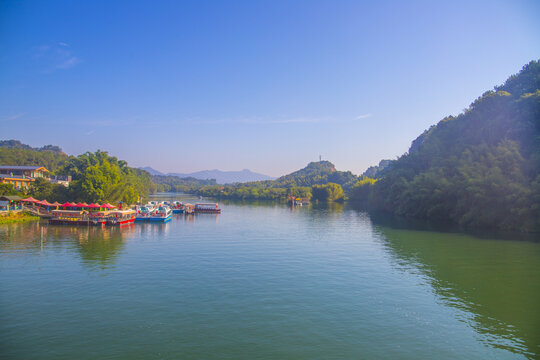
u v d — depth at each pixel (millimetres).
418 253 54250
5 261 47406
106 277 40156
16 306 31141
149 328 26875
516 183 76375
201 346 24109
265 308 30984
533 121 91312
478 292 35500
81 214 93938
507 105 104125
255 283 38250
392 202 138000
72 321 28047
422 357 22906
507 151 83625
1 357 22375
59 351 23281
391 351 23625
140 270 43438
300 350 23625
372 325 27641
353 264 47031
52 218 87688
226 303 32156
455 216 94062
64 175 157250
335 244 62938
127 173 183625
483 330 26891
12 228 79062
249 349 23719
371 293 35125
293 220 111062
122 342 24609
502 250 56312
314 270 43812
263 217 123312
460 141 114375
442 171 104500
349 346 24219
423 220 106062
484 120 111375
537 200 70812
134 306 31328
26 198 100875
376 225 94188
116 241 65062
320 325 27562
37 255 51219
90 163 160125
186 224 97688
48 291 35156
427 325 27703
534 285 37750
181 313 29781
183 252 54969
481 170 86000
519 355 23266
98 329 26656
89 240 65562
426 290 36094
